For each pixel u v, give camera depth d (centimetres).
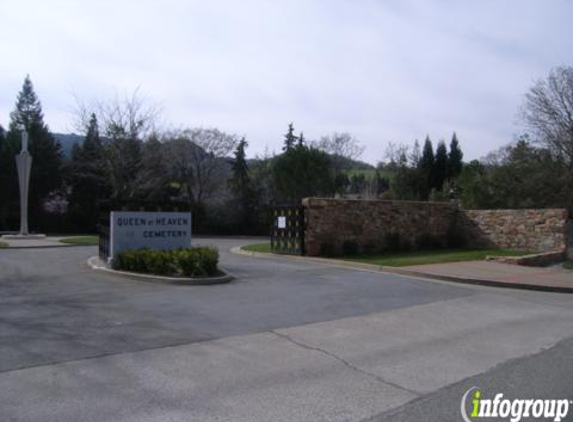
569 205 2959
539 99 3119
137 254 1145
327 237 1738
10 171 3394
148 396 441
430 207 2145
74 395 437
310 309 835
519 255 1741
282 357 573
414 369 545
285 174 3659
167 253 1131
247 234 3631
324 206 1728
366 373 526
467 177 3588
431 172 4978
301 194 3647
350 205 1816
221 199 3691
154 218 1302
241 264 1439
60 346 577
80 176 3403
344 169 5153
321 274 1265
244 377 501
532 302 1001
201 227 3547
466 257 1703
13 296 871
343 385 487
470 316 839
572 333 733
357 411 423
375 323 759
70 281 1052
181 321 719
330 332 693
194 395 447
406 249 2008
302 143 4769
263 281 1127
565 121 3033
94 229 3575
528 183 3053
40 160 3491
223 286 1043
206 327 691
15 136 3503
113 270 1162
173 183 3522
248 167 3909
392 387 486
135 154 2923
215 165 3716
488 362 577
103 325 679
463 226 2230
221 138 3744
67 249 1850
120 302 840
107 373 495
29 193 3481
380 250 1916
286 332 682
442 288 1121
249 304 860
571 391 484
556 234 1898
